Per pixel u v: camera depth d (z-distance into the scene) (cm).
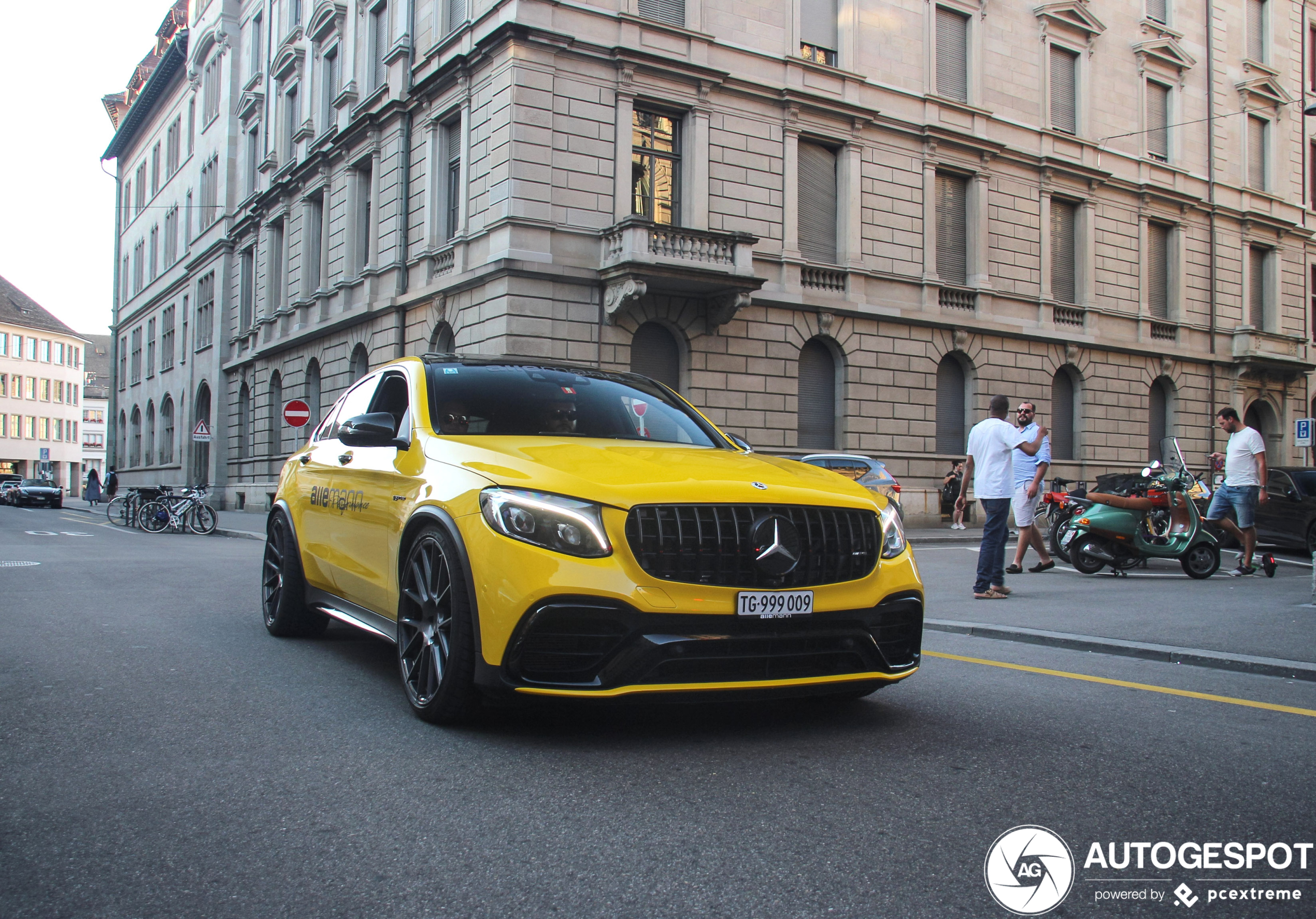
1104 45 2700
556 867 243
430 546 387
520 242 1827
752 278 1914
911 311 2291
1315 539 1349
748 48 2073
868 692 389
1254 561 1197
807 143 2189
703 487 347
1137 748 365
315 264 2858
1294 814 293
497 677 338
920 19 2348
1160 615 724
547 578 329
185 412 3947
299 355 2881
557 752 344
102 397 10194
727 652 335
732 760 337
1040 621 694
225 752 342
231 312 3556
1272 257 3134
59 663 507
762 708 419
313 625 587
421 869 241
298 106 3009
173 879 235
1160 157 2847
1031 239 2520
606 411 487
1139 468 2736
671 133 2020
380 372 548
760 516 346
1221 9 3009
